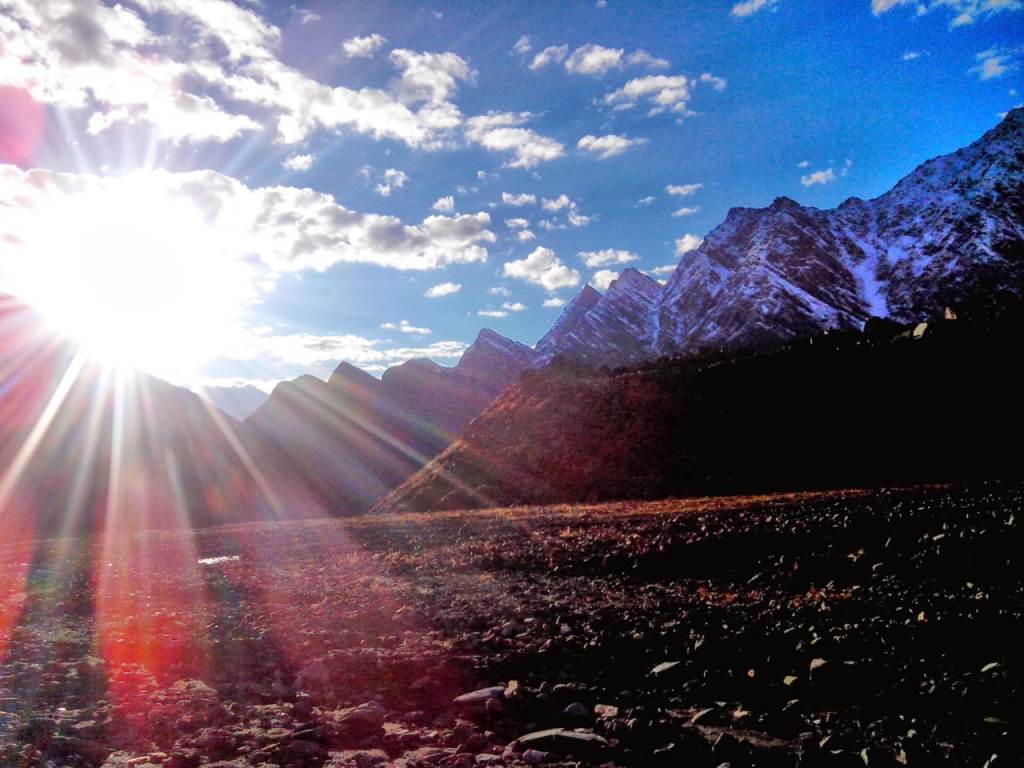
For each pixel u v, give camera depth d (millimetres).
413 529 37156
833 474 41281
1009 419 41812
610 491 45844
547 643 12562
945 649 10922
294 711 10516
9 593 28109
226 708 10477
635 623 13633
